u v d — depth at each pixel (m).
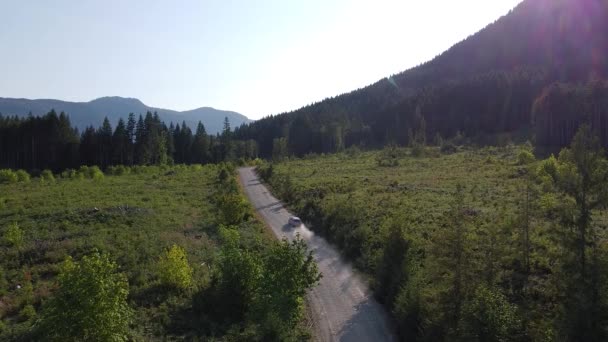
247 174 90.19
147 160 125.31
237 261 22.80
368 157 106.75
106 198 49.31
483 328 16.09
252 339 18.80
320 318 23.08
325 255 34.03
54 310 14.05
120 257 27.48
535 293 20.23
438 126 148.88
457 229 18.75
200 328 19.78
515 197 43.03
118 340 14.25
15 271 24.81
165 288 23.42
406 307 20.77
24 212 40.09
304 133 158.62
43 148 118.00
